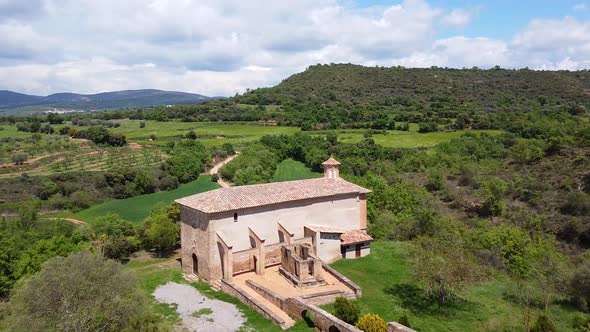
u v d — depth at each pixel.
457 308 33.53
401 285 37.28
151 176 94.44
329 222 45.00
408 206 66.81
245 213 39.34
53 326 23.16
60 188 87.81
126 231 53.88
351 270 40.69
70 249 45.72
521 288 38.25
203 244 38.22
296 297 30.95
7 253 44.94
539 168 83.12
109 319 24.44
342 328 26.12
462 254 36.31
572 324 32.75
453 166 90.88
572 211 65.94
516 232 50.78
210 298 34.50
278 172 99.00
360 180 74.19
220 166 108.25
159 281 38.75
